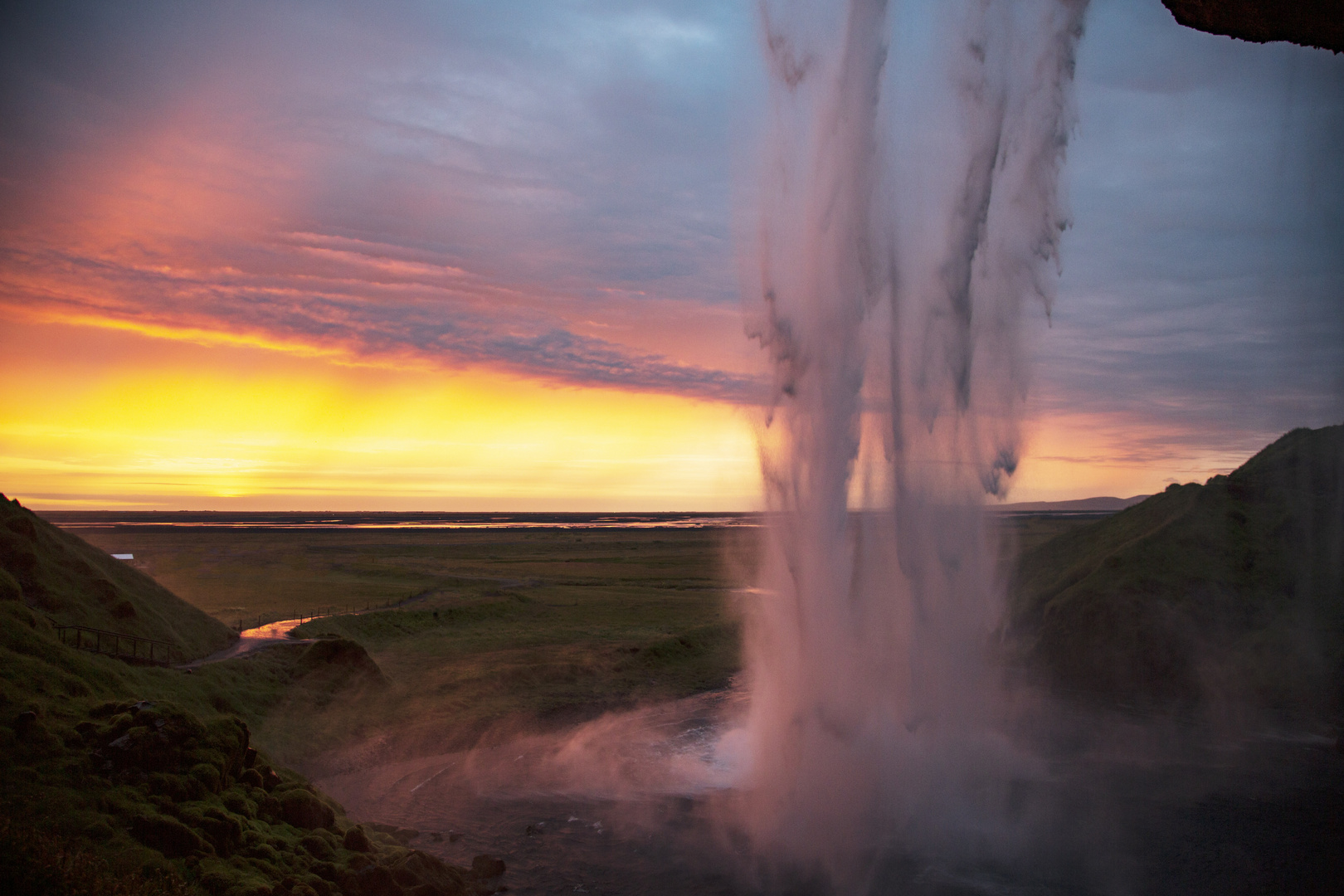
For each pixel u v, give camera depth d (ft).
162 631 163.32
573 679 212.84
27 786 77.46
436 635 264.31
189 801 85.10
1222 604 223.71
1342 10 61.00
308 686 170.60
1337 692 185.06
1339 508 245.45
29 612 117.29
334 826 100.07
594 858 107.45
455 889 93.09
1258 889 99.81
